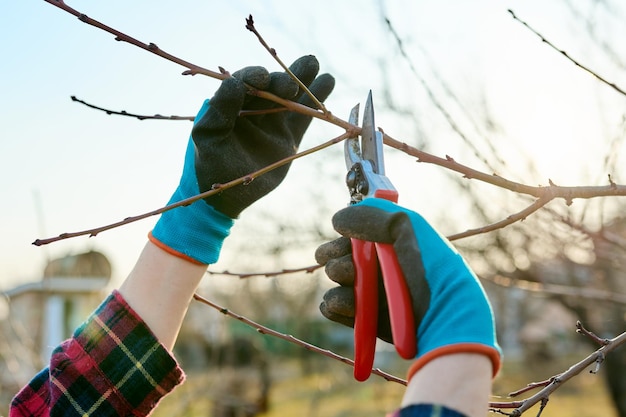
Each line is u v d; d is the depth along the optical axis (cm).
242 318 173
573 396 1229
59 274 705
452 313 91
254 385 1054
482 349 88
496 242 596
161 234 147
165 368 146
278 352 1522
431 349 90
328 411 1117
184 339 1042
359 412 1035
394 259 103
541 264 607
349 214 108
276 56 138
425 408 85
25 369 531
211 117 141
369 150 142
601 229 293
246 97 151
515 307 915
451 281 95
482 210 587
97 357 145
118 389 144
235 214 148
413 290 98
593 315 715
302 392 1411
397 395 973
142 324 145
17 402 151
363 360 119
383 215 106
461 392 86
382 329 124
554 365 1214
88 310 724
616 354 779
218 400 934
